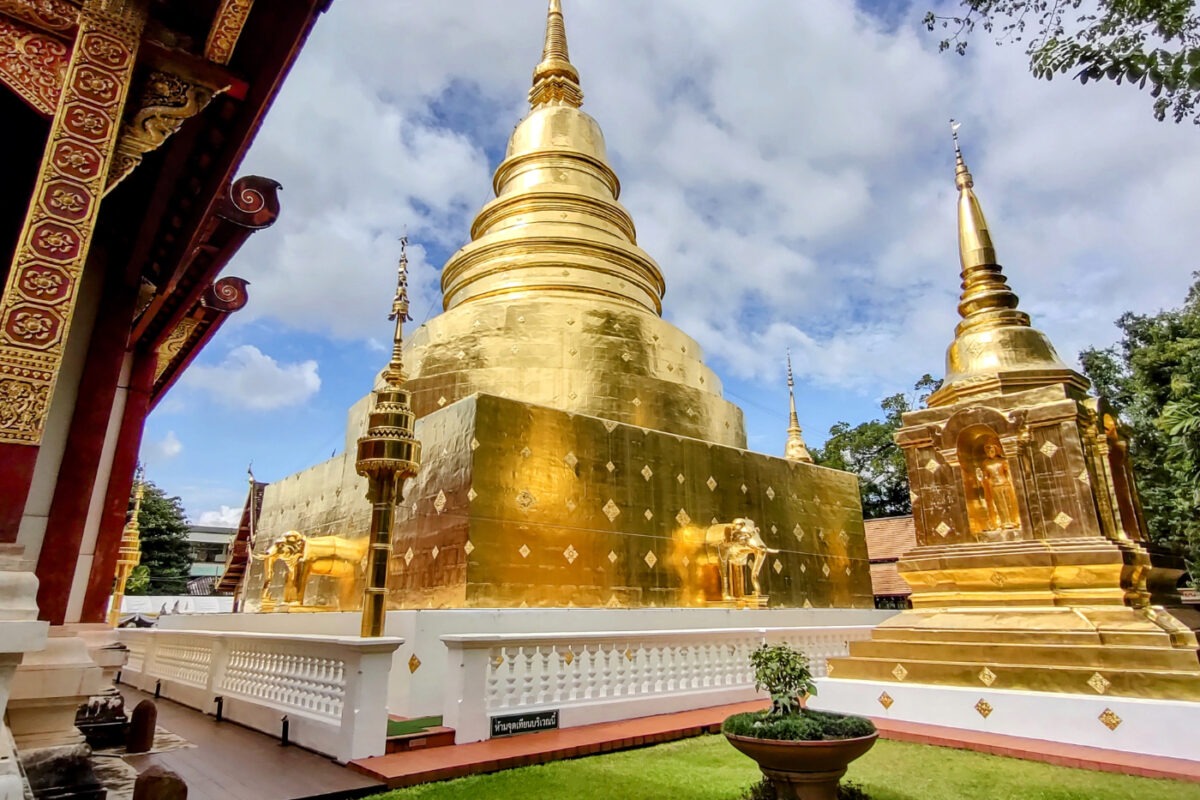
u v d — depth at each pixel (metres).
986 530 9.69
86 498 7.64
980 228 11.49
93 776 5.30
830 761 5.20
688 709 10.34
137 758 7.57
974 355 10.63
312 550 16.11
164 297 9.12
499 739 8.14
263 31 5.97
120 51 5.37
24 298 4.66
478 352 17.44
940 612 9.60
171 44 5.94
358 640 7.59
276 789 6.29
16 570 4.29
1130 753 7.12
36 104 5.02
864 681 9.39
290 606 15.68
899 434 10.73
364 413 18.06
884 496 40.16
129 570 21.34
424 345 18.45
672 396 18.27
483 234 22.89
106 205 8.45
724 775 6.88
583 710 9.08
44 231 4.82
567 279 19.53
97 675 5.63
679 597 15.11
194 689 12.00
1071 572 8.63
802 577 18.14
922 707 8.72
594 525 14.16
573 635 9.23
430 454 14.05
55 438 7.59
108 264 8.41
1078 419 9.09
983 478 9.90
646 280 21.84
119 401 10.12
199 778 6.69
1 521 4.35
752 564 15.70
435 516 13.25
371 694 7.45
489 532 12.58
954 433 10.00
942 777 6.59
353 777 6.73
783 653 6.05
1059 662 8.03
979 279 11.23
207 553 80.88
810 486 19.50
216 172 7.04
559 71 26.58
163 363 12.20
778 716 5.72
